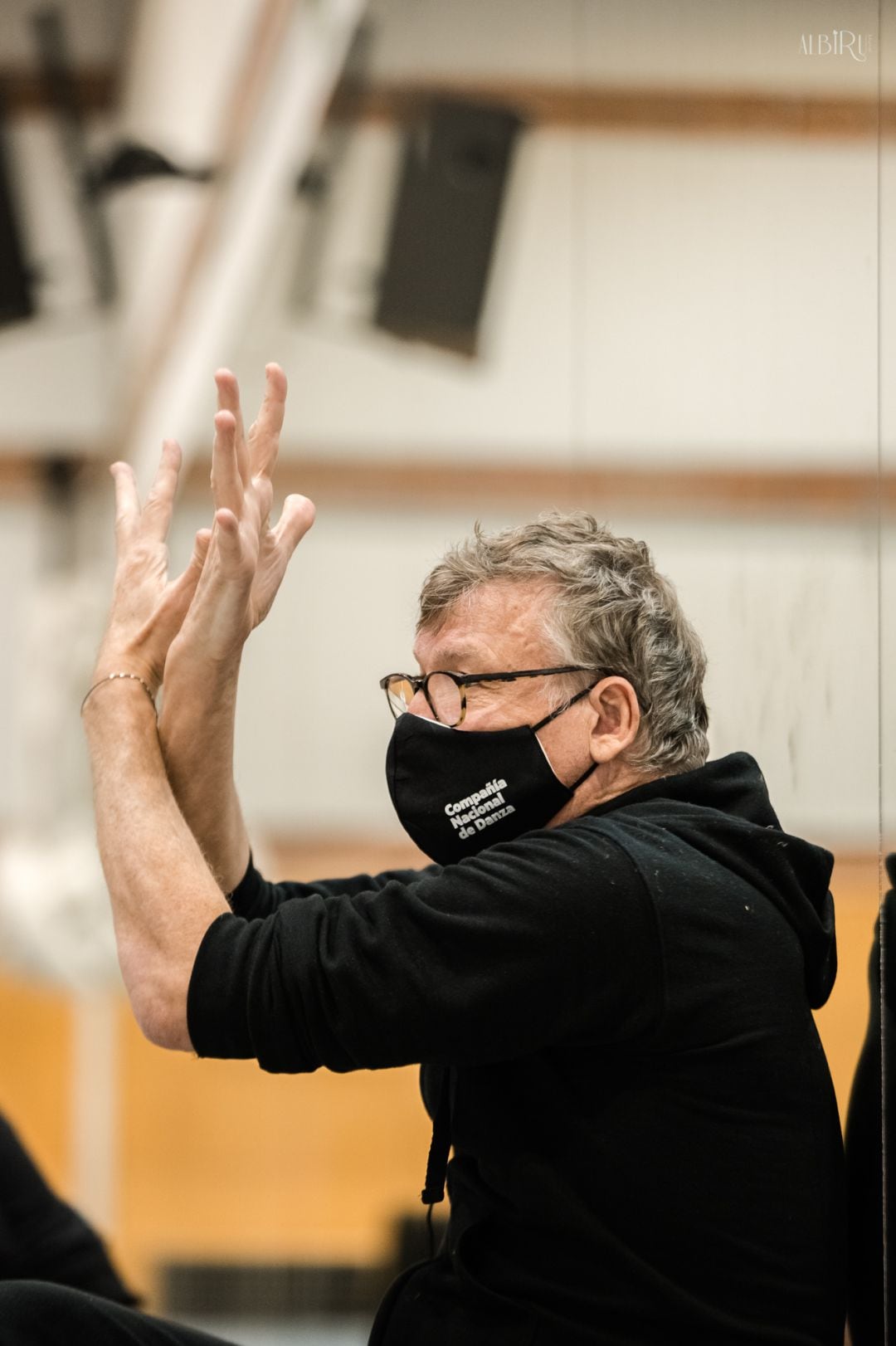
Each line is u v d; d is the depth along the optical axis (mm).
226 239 8336
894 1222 2146
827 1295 2045
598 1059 2059
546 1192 2043
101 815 2277
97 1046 9875
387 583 9227
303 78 7184
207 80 7848
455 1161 2266
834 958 2230
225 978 2047
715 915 2021
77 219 9555
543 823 2273
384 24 6699
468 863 2072
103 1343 2359
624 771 2273
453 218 7484
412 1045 2002
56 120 9219
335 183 7582
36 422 10727
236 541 2264
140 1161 9828
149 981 2098
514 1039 2004
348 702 9422
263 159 7789
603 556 2336
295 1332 8812
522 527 2400
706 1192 2000
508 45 6613
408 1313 2162
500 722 2250
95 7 8906
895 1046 2182
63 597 9953
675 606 2381
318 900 2113
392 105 7090
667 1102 2023
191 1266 9344
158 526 2635
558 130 6934
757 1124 2020
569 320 7754
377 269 7898
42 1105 9805
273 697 9570
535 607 2273
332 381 8625
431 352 8281
